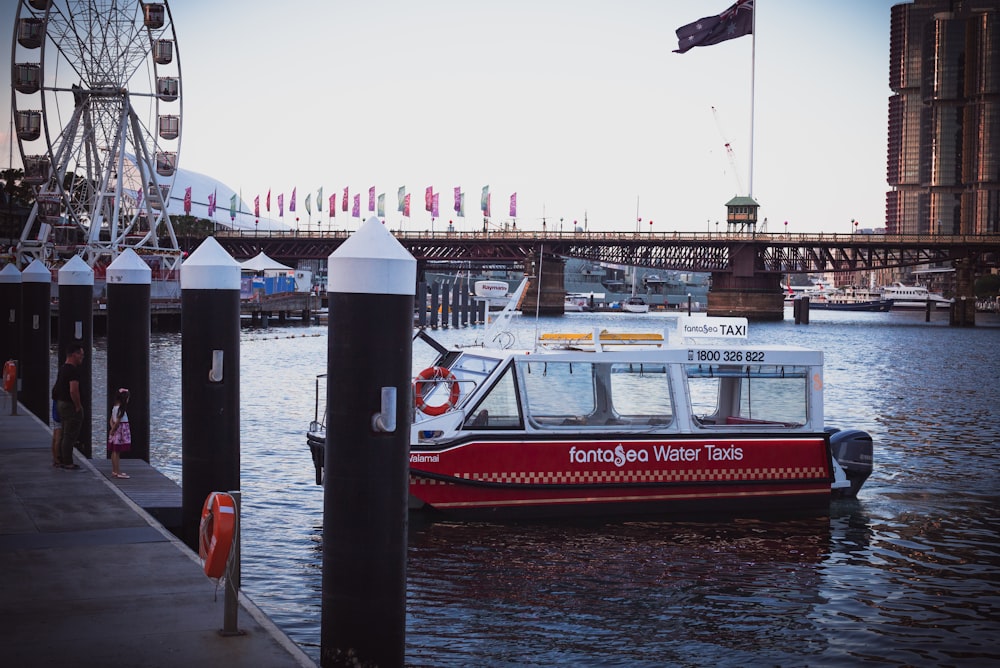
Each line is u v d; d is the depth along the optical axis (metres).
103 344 69.00
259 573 14.41
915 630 12.59
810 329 144.75
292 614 12.68
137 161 84.00
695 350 17.52
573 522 16.89
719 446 17.47
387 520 8.51
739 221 177.62
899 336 122.00
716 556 15.48
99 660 8.16
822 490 18.14
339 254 8.35
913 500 19.86
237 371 14.09
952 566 15.38
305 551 15.61
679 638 12.12
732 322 17.98
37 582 10.24
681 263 173.75
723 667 11.29
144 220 92.12
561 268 184.50
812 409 18.11
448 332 103.00
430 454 16.28
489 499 16.72
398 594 8.62
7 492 14.53
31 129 68.38
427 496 16.52
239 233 176.00
